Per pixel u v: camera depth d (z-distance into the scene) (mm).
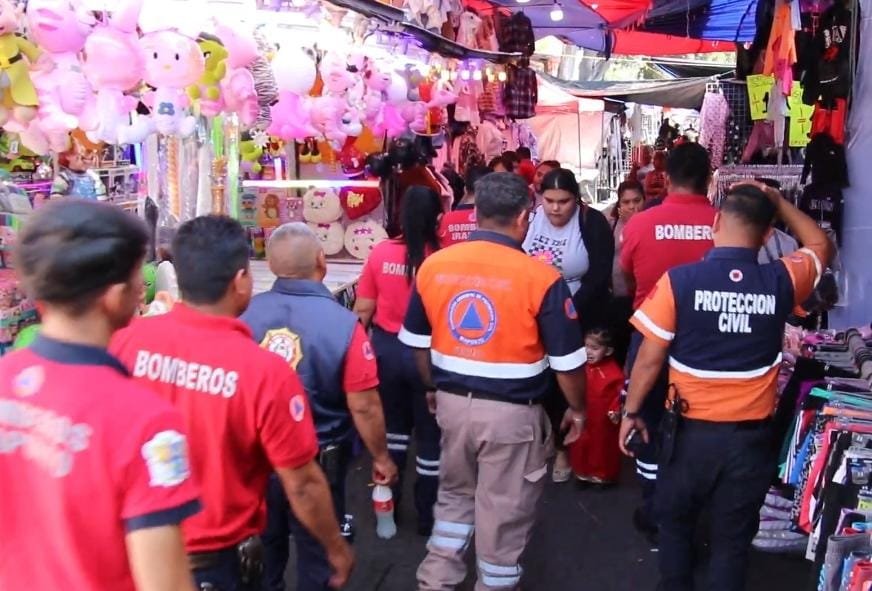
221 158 5297
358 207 6277
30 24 3141
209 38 3832
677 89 13609
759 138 7102
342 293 5391
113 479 1407
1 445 1466
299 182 6312
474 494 3334
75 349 1489
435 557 3344
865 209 4844
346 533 3518
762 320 2957
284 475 2236
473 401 3125
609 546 4398
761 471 3033
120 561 1438
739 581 3133
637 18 10508
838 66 4781
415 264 4184
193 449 2162
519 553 3232
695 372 3014
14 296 3309
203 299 2229
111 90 3414
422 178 6238
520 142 12297
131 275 1546
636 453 4066
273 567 3174
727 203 3035
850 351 3982
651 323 3043
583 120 18250
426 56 6766
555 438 5164
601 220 4820
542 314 3047
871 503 2904
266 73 4609
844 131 4867
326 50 5156
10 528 1459
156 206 4711
